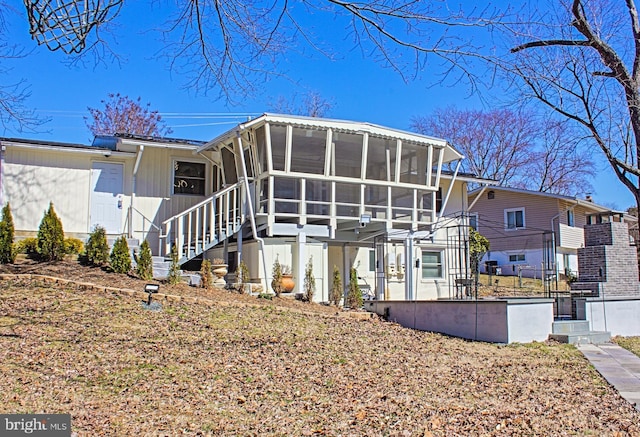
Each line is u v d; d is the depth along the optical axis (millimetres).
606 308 14766
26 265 13422
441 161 18578
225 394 7262
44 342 8750
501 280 26219
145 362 8312
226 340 10062
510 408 7227
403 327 13922
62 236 14484
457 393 7895
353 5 6152
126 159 17609
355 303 15312
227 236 15984
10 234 13609
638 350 12070
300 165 16172
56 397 6641
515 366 9883
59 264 13820
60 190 16703
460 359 10328
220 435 5906
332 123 16250
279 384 7859
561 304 15141
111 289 12062
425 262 21359
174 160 18203
